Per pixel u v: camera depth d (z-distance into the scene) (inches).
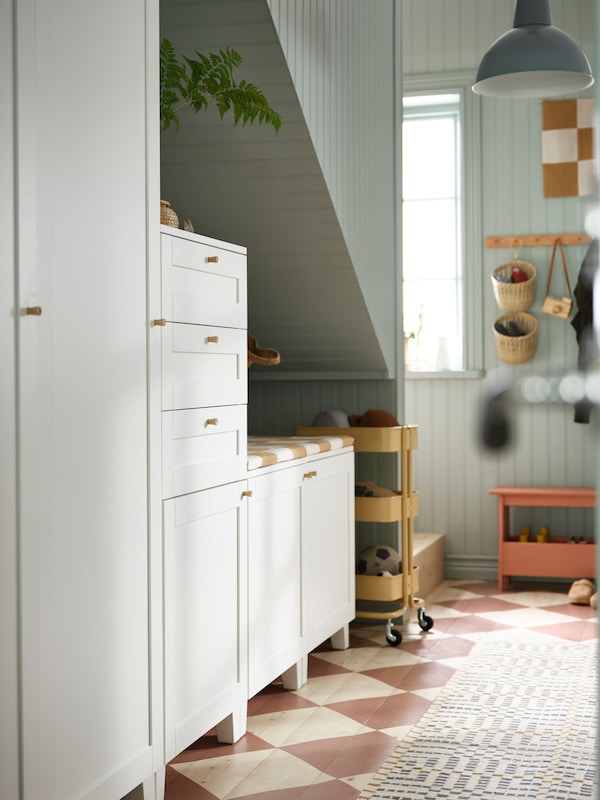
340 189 119.8
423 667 123.7
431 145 195.2
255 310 139.0
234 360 94.9
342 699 110.3
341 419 144.9
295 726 100.9
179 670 82.2
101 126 69.2
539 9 107.0
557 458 182.7
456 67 188.9
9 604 59.1
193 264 85.1
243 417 96.2
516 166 186.2
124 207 72.7
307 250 124.7
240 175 114.2
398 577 140.2
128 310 73.5
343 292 131.6
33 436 61.1
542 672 119.8
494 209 187.5
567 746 93.0
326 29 113.6
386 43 144.3
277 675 105.8
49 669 63.2
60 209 64.1
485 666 123.3
